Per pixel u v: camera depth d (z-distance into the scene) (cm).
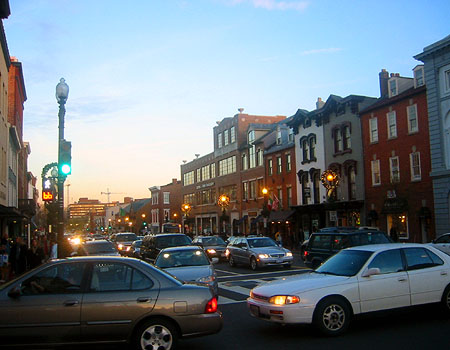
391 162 3228
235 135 5722
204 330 719
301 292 840
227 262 2711
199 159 6944
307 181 4197
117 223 11938
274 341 838
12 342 670
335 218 3319
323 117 3953
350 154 3622
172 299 712
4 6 1500
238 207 5559
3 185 2725
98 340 688
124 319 693
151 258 2125
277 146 4781
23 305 677
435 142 2873
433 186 2869
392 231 2923
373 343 785
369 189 3419
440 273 937
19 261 1741
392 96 3294
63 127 1483
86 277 713
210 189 6500
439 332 838
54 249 2191
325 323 838
